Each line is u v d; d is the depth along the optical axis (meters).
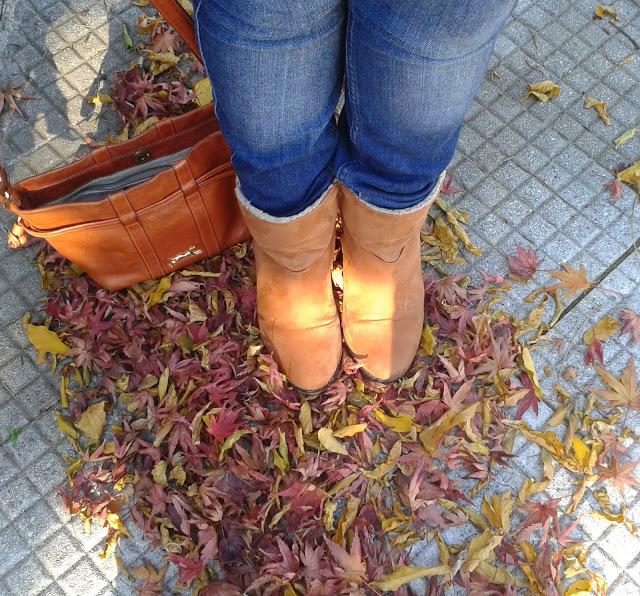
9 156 1.52
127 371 1.31
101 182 1.15
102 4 1.66
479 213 1.49
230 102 0.87
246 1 0.73
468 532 1.21
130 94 1.56
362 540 1.17
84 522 1.20
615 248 1.46
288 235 1.08
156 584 1.15
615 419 1.30
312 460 1.21
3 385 1.31
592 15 1.70
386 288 1.22
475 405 1.25
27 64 1.60
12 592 1.17
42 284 1.39
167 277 1.38
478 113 1.59
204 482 1.19
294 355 1.25
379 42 0.79
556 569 1.16
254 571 1.14
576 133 1.58
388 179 1.00
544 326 1.38
